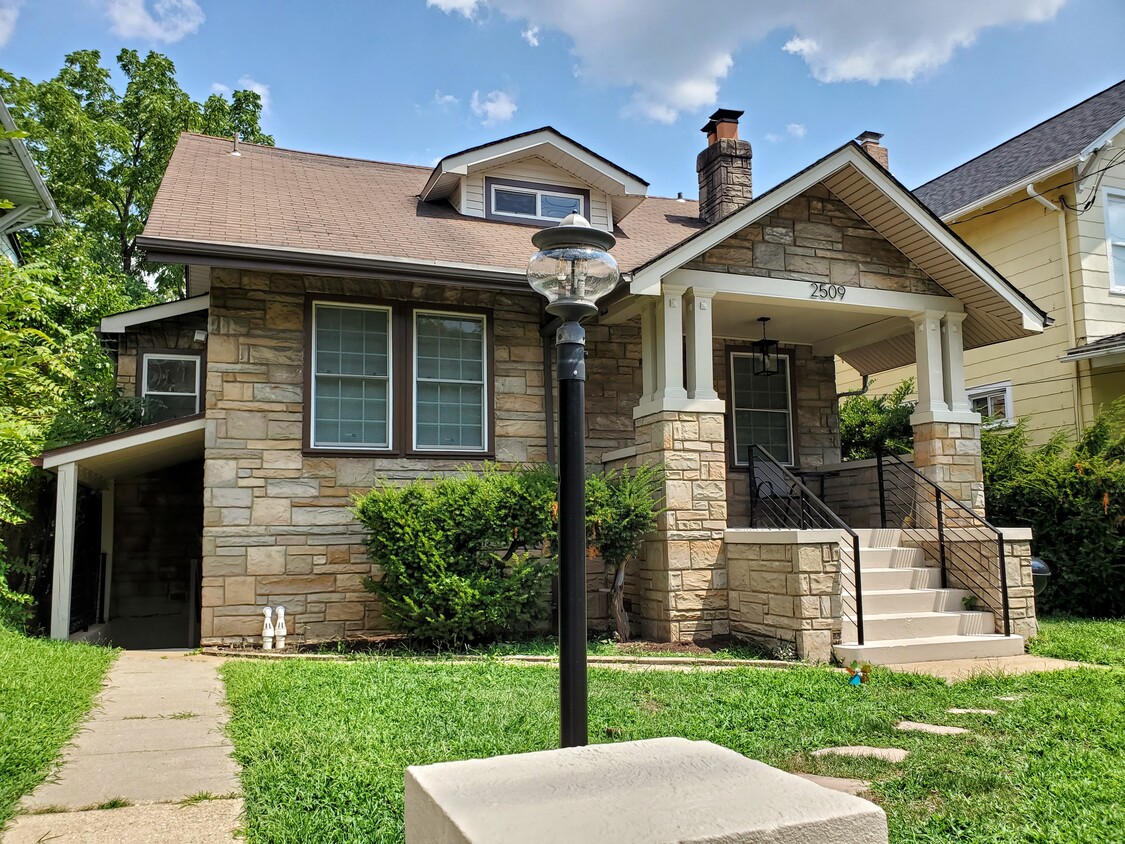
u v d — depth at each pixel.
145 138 25.95
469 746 4.76
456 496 8.66
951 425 10.58
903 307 10.59
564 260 3.81
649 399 9.86
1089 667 7.75
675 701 6.11
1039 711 5.74
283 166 12.62
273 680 6.57
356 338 9.95
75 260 15.10
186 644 11.71
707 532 9.33
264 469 9.32
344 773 4.20
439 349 10.30
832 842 1.91
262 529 9.23
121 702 6.01
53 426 9.90
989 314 10.91
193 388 12.59
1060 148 14.29
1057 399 14.01
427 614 8.38
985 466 12.55
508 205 12.09
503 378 10.48
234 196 10.68
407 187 12.80
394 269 9.23
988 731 5.34
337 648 8.93
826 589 8.23
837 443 13.19
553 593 9.54
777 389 13.00
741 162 13.90
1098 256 13.88
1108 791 4.07
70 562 8.76
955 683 6.87
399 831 3.52
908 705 6.07
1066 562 11.65
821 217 10.32
